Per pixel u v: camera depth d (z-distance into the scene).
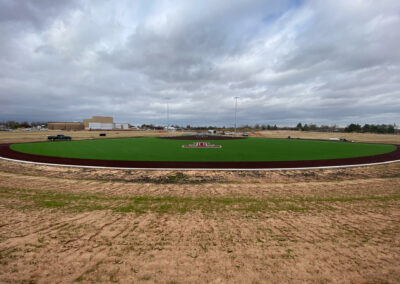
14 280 2.87
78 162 14.02
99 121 120.94
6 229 4.34
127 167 12.37
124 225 4.63
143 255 3.48
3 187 7.67
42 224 4.62
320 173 11.23
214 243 3.88
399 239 4.08
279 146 28.53
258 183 9.02
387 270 3.13
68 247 3.70
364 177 10.42
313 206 5.99
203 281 2.88
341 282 2.88
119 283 2.83
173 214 5.32
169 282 2.86
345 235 4.24
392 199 6.64
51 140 36.09
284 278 2.95
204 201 6.42
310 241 3.99
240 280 2.91
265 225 4.70
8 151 19.94
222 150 22.72
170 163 13.93
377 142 38.25
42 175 10.29
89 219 4.94
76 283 2.82
